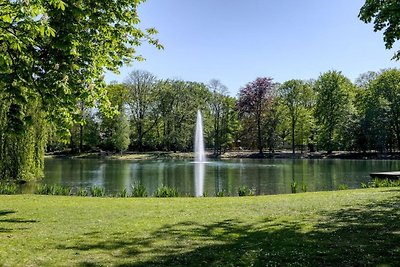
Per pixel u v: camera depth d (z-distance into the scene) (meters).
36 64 9.66
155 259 7.12
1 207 13.97
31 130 27.94
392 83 59.97
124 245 8.17
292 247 7.79
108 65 12.59
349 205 13.05
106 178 33.41
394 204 12.87
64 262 6.95
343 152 64.75
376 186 22.23
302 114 70.38
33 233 9.36
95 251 7.68
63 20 9.53
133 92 74.81
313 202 14.10
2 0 7.94
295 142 72.75
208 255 7.32
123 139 68.69
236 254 7.36
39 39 9.82
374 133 57.62
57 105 9.38
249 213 12.09
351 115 61.53
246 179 32.12
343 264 6.61
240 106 71.31
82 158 65.25
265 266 6.62
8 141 27.39
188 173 37.59
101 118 71.00
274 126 71.00
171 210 13.02
